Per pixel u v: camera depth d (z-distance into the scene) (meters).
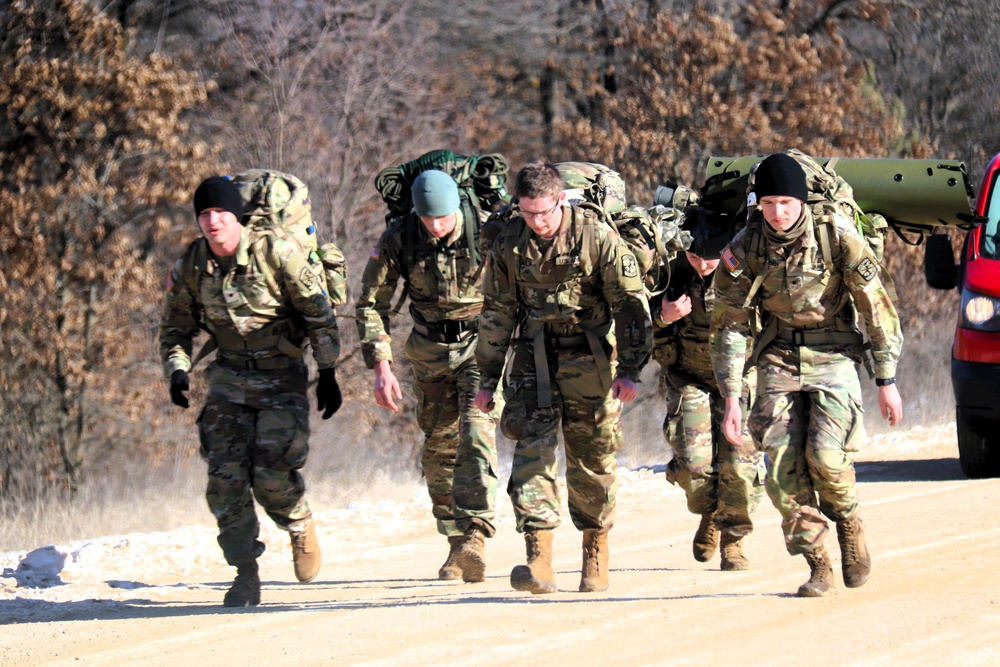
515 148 103.31
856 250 20.69
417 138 93.75
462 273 26.39
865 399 63.50
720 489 26.77
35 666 20.81
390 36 94.38
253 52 87.75
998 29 106.31
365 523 40.50
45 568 33.81
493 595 24.36
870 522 31.42
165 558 35.00
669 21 95.81
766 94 96.25
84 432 76.69
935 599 20.83
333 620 22.08
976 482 39.44
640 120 95.50
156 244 81.88
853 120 98.81
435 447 28.72
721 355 21.67
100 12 81.69
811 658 17.70
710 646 18.56
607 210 22.47
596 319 22.58
